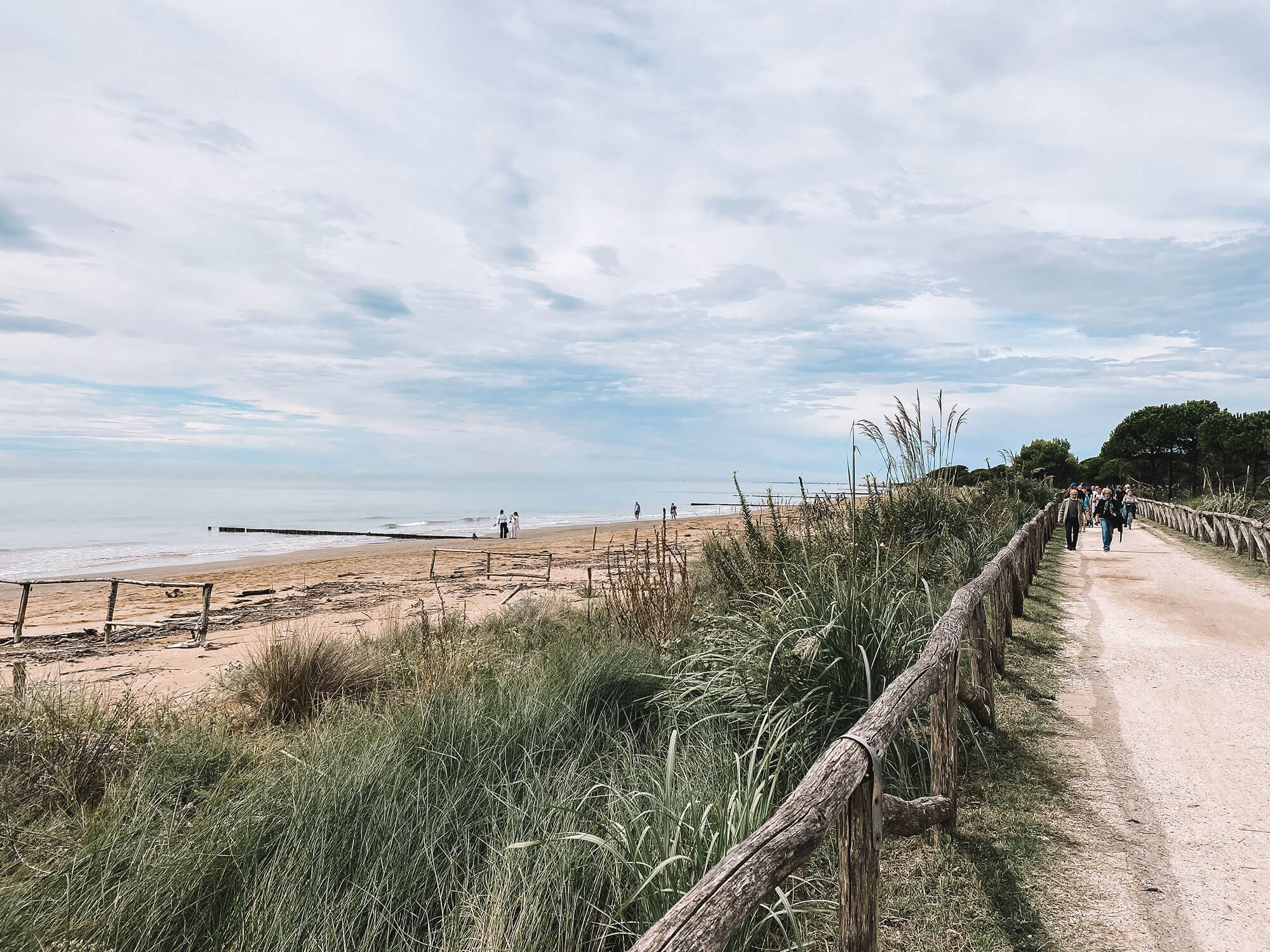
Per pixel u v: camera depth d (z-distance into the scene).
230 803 3.44
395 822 3.24
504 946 2.49
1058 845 3.61
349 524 64.56
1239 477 46.12
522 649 7.41
